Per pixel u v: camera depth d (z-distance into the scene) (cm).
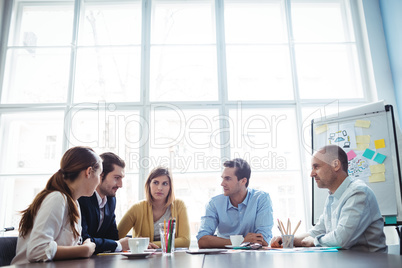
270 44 315
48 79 313
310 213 273
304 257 94
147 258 106
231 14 332
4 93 303
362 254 97
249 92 309
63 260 104
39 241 105
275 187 289
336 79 315
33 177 290
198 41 324
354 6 325
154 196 198
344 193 152
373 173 227
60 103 297
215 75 313
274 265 76
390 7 295
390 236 264
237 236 151
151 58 314
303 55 319
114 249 153
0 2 315
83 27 325
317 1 334
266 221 196
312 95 309
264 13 334
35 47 314
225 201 206
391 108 232
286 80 313
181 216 202
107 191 172
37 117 308
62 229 117
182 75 313
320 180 159
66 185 124
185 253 126
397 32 285
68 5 334
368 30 309
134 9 333
